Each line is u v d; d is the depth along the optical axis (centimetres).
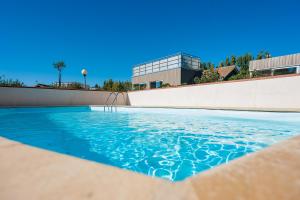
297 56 1346
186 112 787
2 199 54
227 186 61
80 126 593
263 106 697
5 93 984
